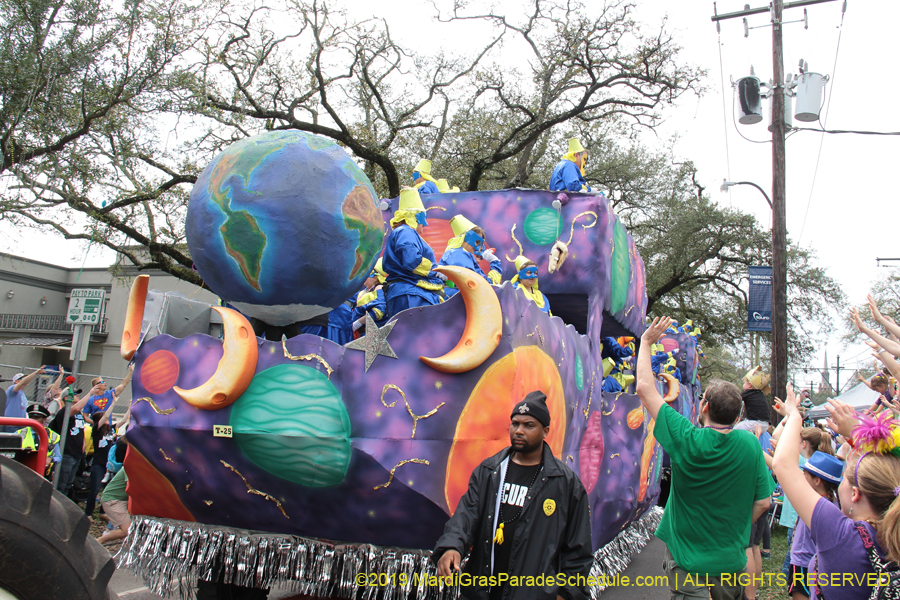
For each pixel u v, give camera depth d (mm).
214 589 4605
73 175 11602
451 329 4168
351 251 4418
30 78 10789
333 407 4117
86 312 7836
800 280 26938
